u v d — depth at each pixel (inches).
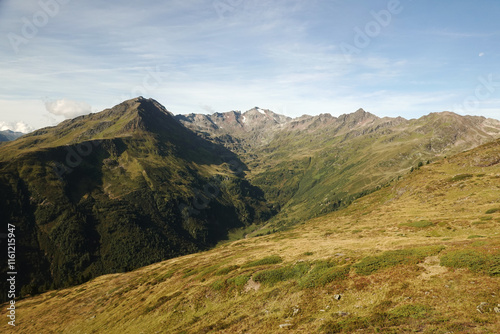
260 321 1389.0
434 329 874.1
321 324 1135.0
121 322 2276.1
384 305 1141.7
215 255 4035.4
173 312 1999.3
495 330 787.4
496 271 1097.4
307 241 3341.5
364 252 1862.7
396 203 5315.0
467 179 4734.3
